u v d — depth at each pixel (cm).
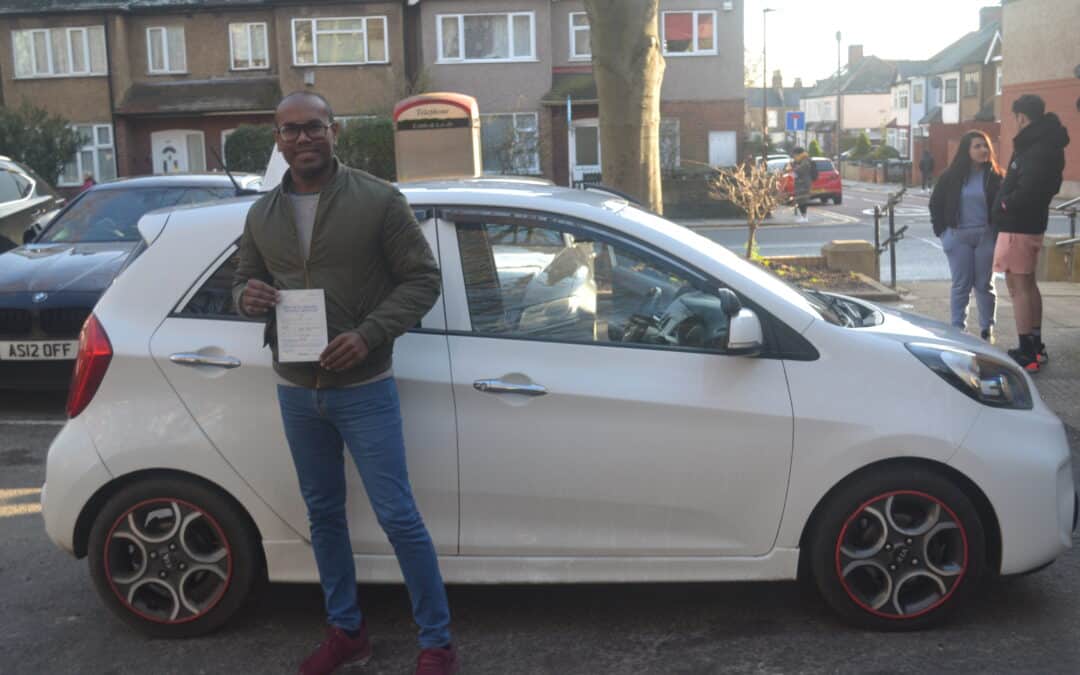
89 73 3581
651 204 1185
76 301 752
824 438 396
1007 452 401
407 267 357
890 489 400
